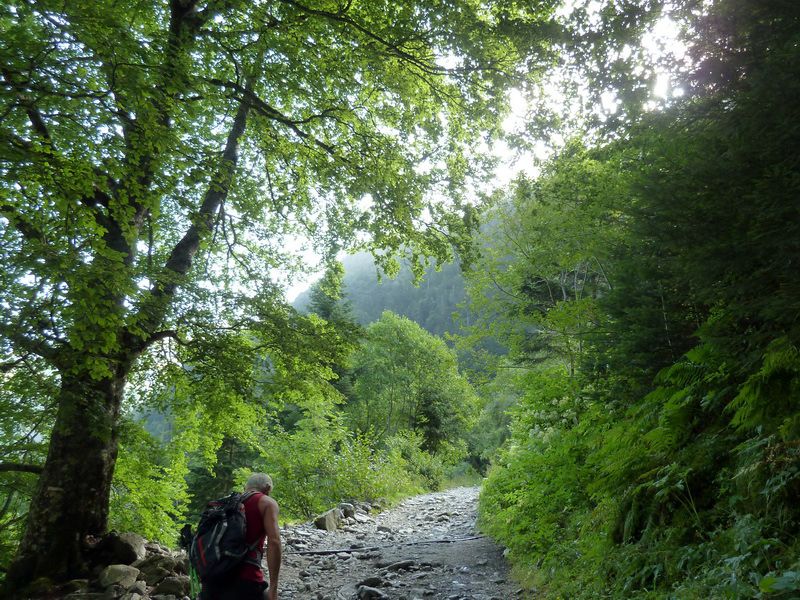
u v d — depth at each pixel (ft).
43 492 26.84
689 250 15.12
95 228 22.76
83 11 20.54
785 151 13.15
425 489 92.58
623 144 21.27
